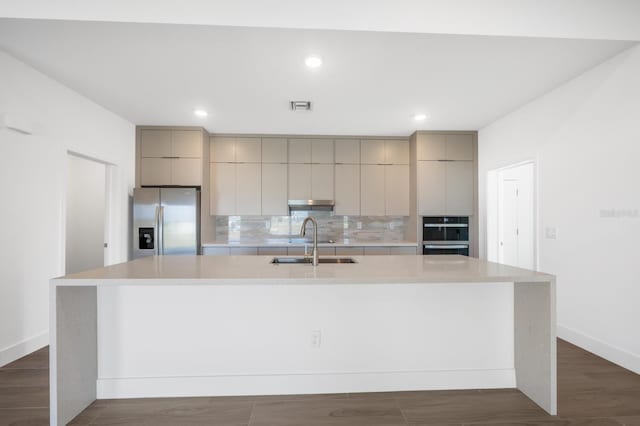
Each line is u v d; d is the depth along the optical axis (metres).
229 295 2.05
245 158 4.71
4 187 2.50
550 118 3.13
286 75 2.78
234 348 2.06
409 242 4.71
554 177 3.08
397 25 2.13
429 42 2.27
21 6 1.98
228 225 5.08
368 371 2.11
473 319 2.14
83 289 1.87
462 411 1.88
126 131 4.12
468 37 2.20
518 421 1.79
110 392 2.00
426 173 4.55
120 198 3.98
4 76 2.46
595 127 2.65
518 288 2.10
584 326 2.75
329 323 2.09
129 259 4.19
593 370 2.37
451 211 4.55
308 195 4.77
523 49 2.36
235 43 2.28
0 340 2.46
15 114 2.55
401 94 3.21
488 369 2.14
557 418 1.81
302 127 4.41
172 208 4.14
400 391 2.10
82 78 2.87
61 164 3.01
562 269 2.97
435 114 3.84
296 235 5.14
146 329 2.03
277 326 2.07
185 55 2.45
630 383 2.19
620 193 2.44
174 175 4.36
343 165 4.80
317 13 2.10
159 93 3.21
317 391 2.08
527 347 2.02
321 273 1.78
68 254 5.04
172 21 2.03
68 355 1.75
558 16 2.20
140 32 2.14
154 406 1.92
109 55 2.46
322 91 3.14
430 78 2.85
